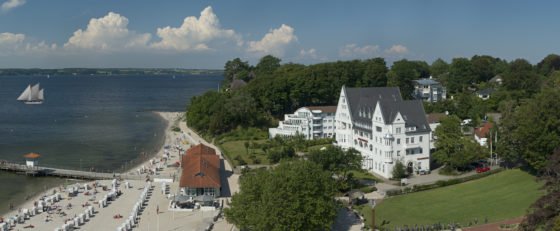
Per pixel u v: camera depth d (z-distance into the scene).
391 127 150.12
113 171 178.12
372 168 161.25
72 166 186.50
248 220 96.69
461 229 100.12
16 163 189.00
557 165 89.31
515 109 160.88
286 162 106.94
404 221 109.44
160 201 134.88
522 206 110.44
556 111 126.00
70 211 127.31
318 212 94.75
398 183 142.75
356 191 124.94
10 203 139.38
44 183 162.25
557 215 75.62
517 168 140.12
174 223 116.69
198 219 119.31
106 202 133.75
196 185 132.62
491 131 161.62
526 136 127.81
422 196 127.56
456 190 130.38
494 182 132.88
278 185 95.38
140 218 120.38
